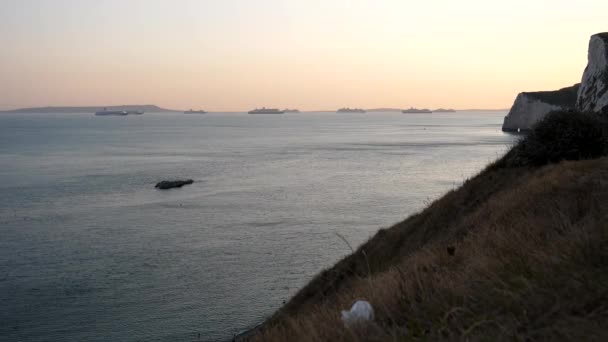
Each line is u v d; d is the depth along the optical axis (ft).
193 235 146.61
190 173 289.33
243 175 277.44
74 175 283.59
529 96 551.59
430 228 68.23
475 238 33.06
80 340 82.58
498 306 17.75
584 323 14.93
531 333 15.06
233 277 110.63
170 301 97.96
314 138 597.11
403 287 22.31
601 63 196.54
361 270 67.26
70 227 158.51
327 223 158.10
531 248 22.88
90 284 107.24
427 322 17.99
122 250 132.16
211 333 84.17
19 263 121.90
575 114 68.74
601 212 27.84
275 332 23.24
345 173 274.57
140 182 256.11
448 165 294.05
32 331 85.97
